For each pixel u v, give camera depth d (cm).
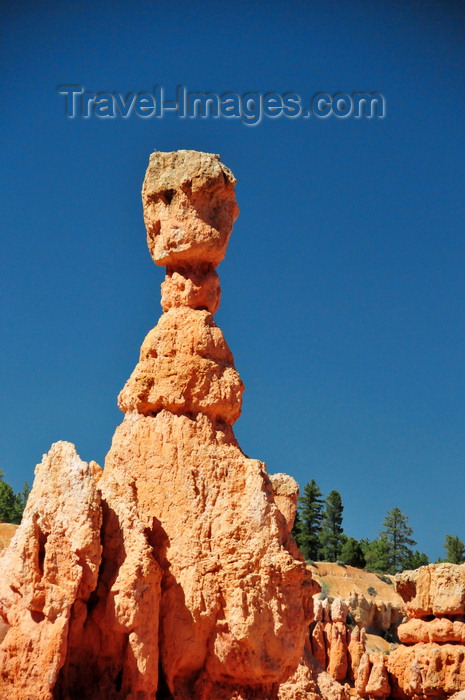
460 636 3866
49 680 1931
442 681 3803
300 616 2147
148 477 2248
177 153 2459
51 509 2044
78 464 2075
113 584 2061
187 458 2238
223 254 2438
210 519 2191
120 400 2381
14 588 2019
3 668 1972
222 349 2355
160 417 2288
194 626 2112
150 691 2019
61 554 2019
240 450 2308
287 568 2131
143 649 2025
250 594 2109
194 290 2394
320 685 3017
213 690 2138
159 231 2442
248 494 2198
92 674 2077
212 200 2425
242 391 2347
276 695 2152
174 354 2328
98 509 2058
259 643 2100
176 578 2145
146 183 2464
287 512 2648
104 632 2055
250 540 2155
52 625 1973
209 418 2298
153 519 2206
